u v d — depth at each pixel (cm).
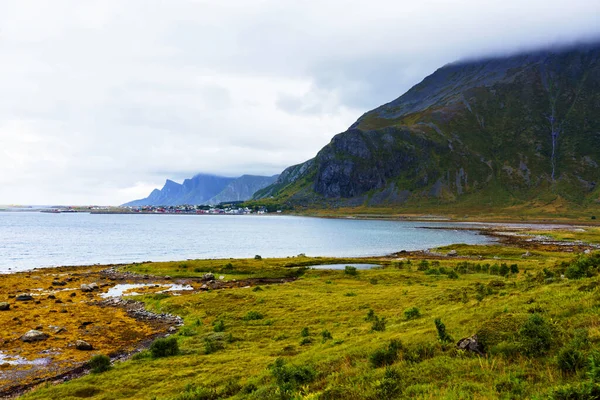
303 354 2925
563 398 1152
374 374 1778
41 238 17562
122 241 17100
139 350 3844
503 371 1518
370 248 15312
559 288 2952
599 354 1330
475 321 2570
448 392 1385
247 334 4088
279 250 14775
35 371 3288
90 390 2684
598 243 15000
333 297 5709
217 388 2359
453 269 8631
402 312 4325
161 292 6738
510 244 15412
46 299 6019
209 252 14025
